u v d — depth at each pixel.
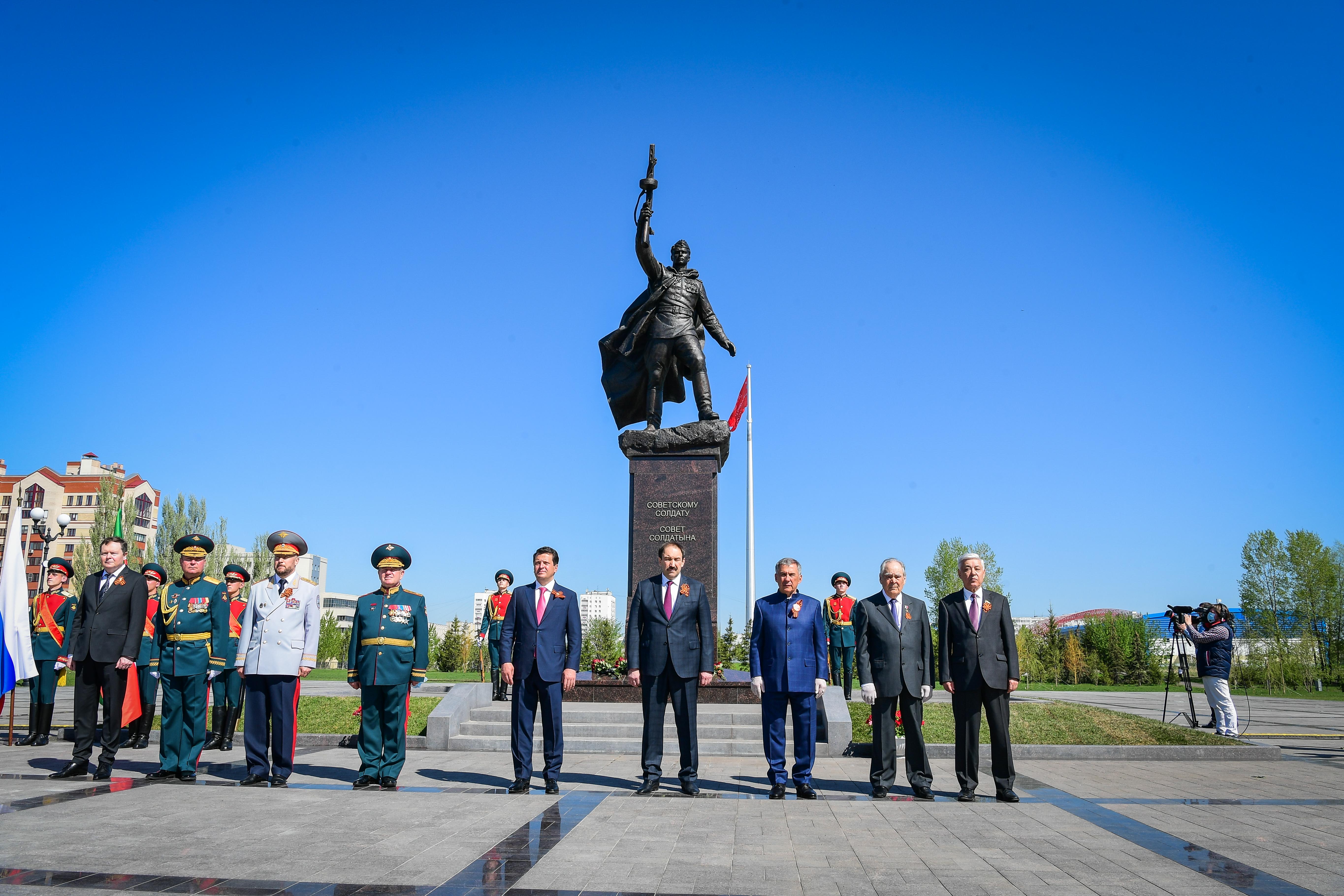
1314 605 47.34
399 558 8.96
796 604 8.56
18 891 4.80
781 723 8.41
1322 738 14.55
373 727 8.69
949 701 17.98
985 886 5.07
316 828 6.49
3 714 16.58
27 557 50.78
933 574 54.72
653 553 14.81
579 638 8.71
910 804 7.90
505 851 5.83
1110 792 8.80
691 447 15.16
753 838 6.31
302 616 8.99
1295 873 5.42
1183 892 4.98
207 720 12.29
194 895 4.76
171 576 46.75
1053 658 56.78
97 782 8.78
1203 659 13.69
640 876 5.24
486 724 12.64
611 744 11.61
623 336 16.75
